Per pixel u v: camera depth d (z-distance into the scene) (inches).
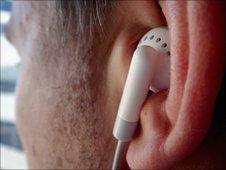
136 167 3.1
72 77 3.6
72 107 3.7
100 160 3.7
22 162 8.3
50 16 3.8
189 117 2.6
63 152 4.0
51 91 3.9
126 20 3.2
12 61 7.3
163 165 2.9
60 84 3.8
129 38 3.2
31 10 4.4
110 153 3.6
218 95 2.8
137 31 3.2
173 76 2.7
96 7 3.3
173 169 3.1
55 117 3.9
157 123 2.9
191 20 2.5
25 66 4.6
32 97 4.3
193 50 2.5
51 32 3.8
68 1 3.4
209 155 3.1
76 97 3.6
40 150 4.4
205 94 2.5
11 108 8.4
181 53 2.6
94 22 3.3
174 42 2.7
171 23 2.7
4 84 8.2
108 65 3.4
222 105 3.0
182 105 2.6
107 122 3.5
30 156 4.8
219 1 2.4
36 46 4.1
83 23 3.4
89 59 3.5
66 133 3.9
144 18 3.1
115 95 3.4
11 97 8.3
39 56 4.0
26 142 4.9
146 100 3.0
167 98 2.8
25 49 4.7
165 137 2.8
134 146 3.1
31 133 4.5
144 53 2.9
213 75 2.5
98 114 3.6
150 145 2.9
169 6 2.7
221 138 3.1
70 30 3.5
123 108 3.1
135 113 3.1
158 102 3.0
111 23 3.3
